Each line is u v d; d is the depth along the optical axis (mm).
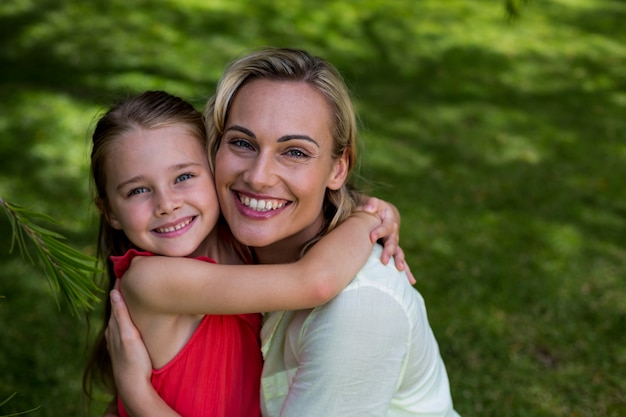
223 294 1550
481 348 3697
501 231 4836
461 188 5406
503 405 3332
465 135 6406
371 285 1544
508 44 9141
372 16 9688
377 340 1522
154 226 1661
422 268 4348
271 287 1521
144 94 1762
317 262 1537
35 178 5016
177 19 8703
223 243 1814
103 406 3209
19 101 6148
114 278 1947
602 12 10648
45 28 7977
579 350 3725
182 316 1656
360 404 1541
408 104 7035
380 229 1699
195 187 1674
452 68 8227
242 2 9609
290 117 1549
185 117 1727
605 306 4094
